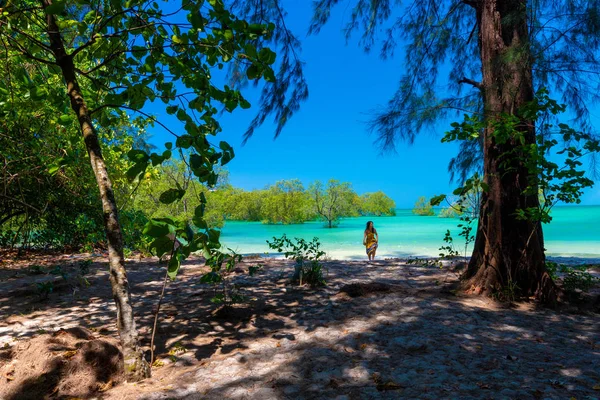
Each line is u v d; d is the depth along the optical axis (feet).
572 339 13.69
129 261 34.01
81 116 11.53
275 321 16.20
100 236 38.27
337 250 55.93
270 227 140.77
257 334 14.65
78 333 12.01
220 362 11.91
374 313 16.90
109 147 37.11
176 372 11.32
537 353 12.18
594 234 80.02
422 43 30.30
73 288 22.67
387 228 123.54
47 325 16.07
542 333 14.33
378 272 28.19
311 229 126.11
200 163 10.61
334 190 143.64
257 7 23.32
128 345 10.87
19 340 14.15
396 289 20.95
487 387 9.66
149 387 10.23
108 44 13.80
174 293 21.75
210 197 79.15
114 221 11.16
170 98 12.42
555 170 17.21
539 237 20.45
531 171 17.53
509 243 19.72
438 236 85.81
